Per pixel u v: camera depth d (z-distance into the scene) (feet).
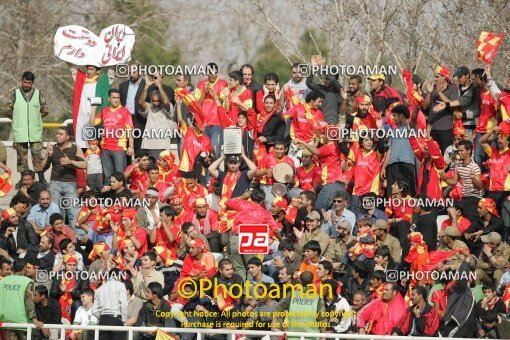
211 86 152.56
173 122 153.79
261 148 148.97
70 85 240.32
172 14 258.78
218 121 152.15
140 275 135.03
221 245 142.10
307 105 148.15
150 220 140.97
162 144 153.38
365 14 178.91
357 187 145.38
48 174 164.55
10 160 164.96
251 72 152.35
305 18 186.29
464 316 126.21
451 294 127.24
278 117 150.20
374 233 135.74
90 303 133.28
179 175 148.97
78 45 157.79
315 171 146.41
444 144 148.87
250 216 137.69
